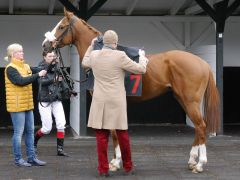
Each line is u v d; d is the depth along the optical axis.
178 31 11.94
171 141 9.58
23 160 7.20
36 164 7.21
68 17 7.05
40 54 11.55
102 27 11.73
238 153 8.30
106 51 6.26
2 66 11.44
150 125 12.05
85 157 7.89
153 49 11.87
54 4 10.93
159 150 8.62
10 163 7.36
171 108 12.15
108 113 6.23
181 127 11.73
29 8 11.58
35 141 7.96
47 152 8.38
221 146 9.00
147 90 6.70
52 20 11.54
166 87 6.71
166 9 11.87
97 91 6.29
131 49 6.51
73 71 10.70
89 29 7.01
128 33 11.80
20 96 6.86
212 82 6.71
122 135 6.39
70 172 6.76
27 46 11.50
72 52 10.81
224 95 12.03
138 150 8.62
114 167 6.79
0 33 11.41
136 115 12.10
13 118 6.95
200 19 11.83
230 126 11.75
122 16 11.73
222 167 7.12
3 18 11.38
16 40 11.46
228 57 11.92
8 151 8.41
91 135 10.20
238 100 12.05
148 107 12.12
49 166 7.16
